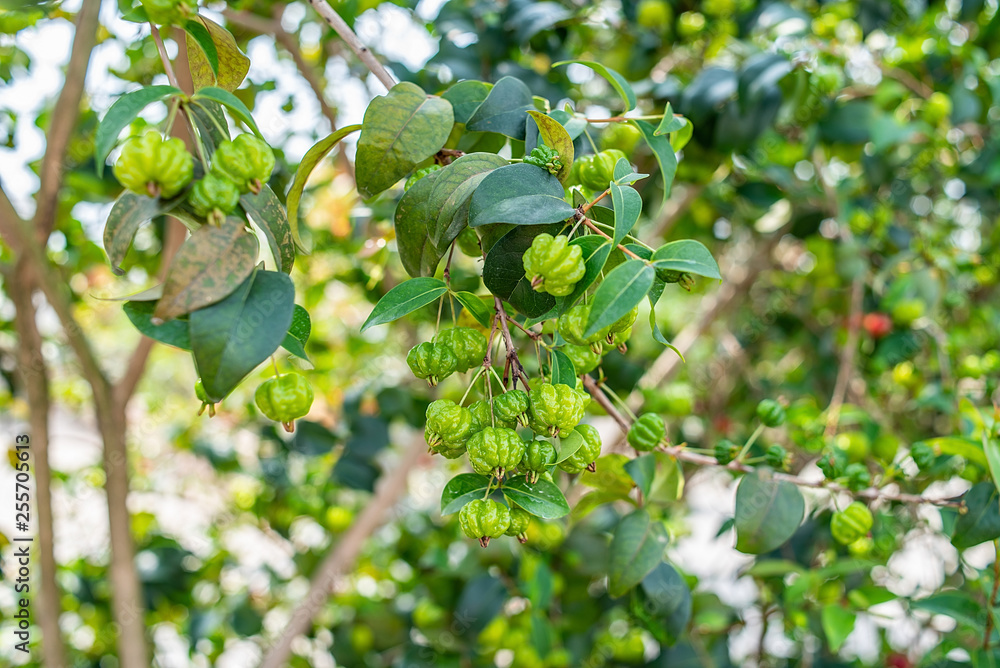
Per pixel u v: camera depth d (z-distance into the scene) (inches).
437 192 21.8
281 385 21.0
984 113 42.9
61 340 46.2
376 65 23.1
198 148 20.2
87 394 55.0
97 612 46.2
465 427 21.3
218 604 48.6
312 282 40.3
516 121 23.4
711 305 51.5
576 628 41.6
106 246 20.3
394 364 54.1
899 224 45.0
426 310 31.5
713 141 35.1
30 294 30.2
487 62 34.3
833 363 45.7
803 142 42.2
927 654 30.0
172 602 47.6
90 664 46.0
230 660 51.6
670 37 40.0
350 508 50.9
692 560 53.9
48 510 30.9
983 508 26.0
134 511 48.2
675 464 26.2
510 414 21.0
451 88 24.0
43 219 28.1
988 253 45.7
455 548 46.5
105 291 46.1
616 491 26.1
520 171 21.2
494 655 42.4
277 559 56.0
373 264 32.9
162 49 20.8
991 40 44.1
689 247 20.7
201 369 19.5
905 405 47.2
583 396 21.6
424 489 55.1
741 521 25.7
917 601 28.5
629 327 21.8
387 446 43.0
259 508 49.7
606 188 23.2
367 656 45.1
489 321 22.6
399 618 44.9
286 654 38.2
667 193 23.6
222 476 54.3
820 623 35.4
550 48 37.3
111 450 31.9
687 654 38.4
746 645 47.4
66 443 65.9
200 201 19.8
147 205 20.1
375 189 22.8
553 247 20.5
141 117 34.7
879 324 43.4
